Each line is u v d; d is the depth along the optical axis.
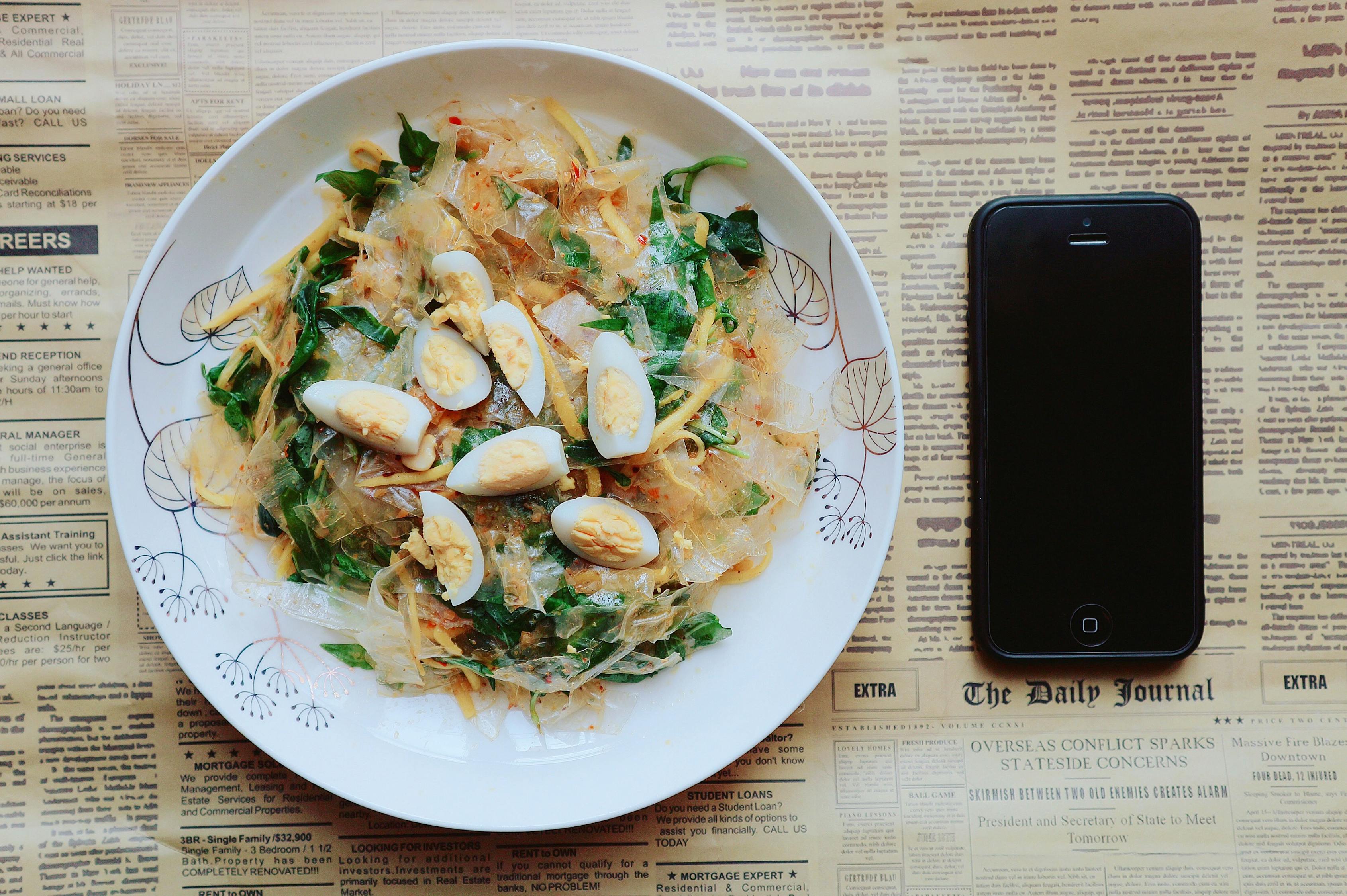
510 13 0.37
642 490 0.34
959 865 0.37
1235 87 0.37
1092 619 0.36
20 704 0.36
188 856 0.36
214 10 0.36
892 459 0.35
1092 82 0.37
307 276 0.35
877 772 0.37
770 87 0.37
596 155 0.35
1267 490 0.38
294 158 0.35
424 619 0.34
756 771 0.37
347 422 0.34
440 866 0.37
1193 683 0.37
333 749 0.35
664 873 0.37
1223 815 0.37
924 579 0.37
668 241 0.35
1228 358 0.38
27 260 0.36
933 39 0.37
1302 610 0.37
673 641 0.36
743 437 0.35
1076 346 0.36
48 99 0.36
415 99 0.35
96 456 0.37
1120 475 0.36
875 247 0.37
